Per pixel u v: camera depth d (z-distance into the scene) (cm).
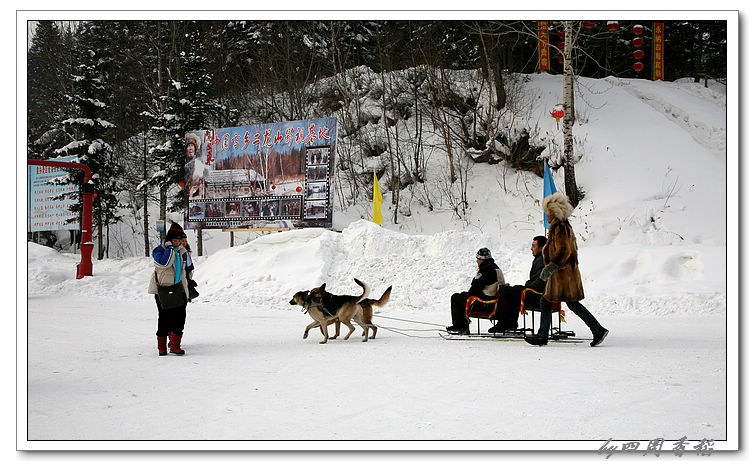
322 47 3628
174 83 2633
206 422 483
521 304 863
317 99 3528
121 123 3656
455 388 581
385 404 527
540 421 467
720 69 3659
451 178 2842
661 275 1353
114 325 1131
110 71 3641
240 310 1388
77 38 3672
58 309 1402
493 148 2750
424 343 891
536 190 2584
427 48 3142
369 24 3878
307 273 1628
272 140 2061
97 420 491
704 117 2925
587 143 2581
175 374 678
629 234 2061
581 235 2128
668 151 2522
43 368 718
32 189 2980
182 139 2625
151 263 2134
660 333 923
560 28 2986
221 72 3647
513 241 2339
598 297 1275
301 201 2008
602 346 815
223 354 816
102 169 2891
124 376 669
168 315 814
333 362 739
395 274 1530
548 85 3116
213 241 3145
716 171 2356
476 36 2967
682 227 2023
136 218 3581
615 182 2347
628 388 564
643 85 3328
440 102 3080
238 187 2120
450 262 1536
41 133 3691
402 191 2936
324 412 506
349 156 3091
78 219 2939
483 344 870
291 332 1047
